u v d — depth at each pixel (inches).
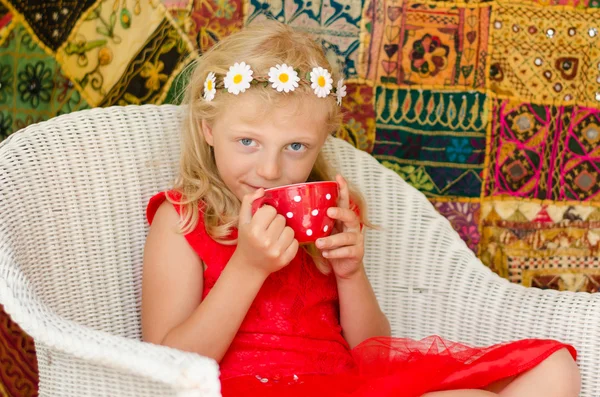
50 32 67.7
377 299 62.5
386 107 74.0
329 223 48.0
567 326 53.4
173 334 48.4
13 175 50.4
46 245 51.9
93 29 68.4
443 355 51.0
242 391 47.2
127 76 69.6
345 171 63.7
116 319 55.5
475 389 45.8
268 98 48.4
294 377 49.9
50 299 51.8
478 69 74.0
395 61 73.4
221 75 50.9
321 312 55.3
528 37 73.9
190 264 52.3
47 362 45.9
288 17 71.3
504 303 57.1
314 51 53.1
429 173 75.5
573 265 77.7
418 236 62.4
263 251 45.4
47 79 68.2
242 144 50.0
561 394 48.1
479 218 76.5
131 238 56.8
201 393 35.5
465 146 75.1
